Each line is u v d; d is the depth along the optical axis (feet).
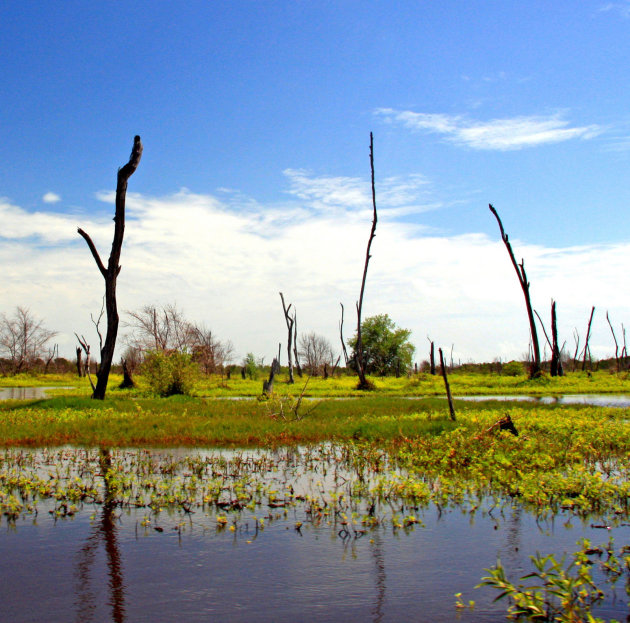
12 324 244.42
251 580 23.00
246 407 82.28
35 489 35.96
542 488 34.04
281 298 192.03
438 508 32.45
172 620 19.80
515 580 22.94
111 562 24.79
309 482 38.70
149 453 49.24
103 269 85.46
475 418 58.54
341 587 22.36
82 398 84.38
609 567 23.77
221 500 34.01
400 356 222.89
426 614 20.30
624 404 98.99
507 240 144.05
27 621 19.71
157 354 110.73
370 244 137.80
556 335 160.25
